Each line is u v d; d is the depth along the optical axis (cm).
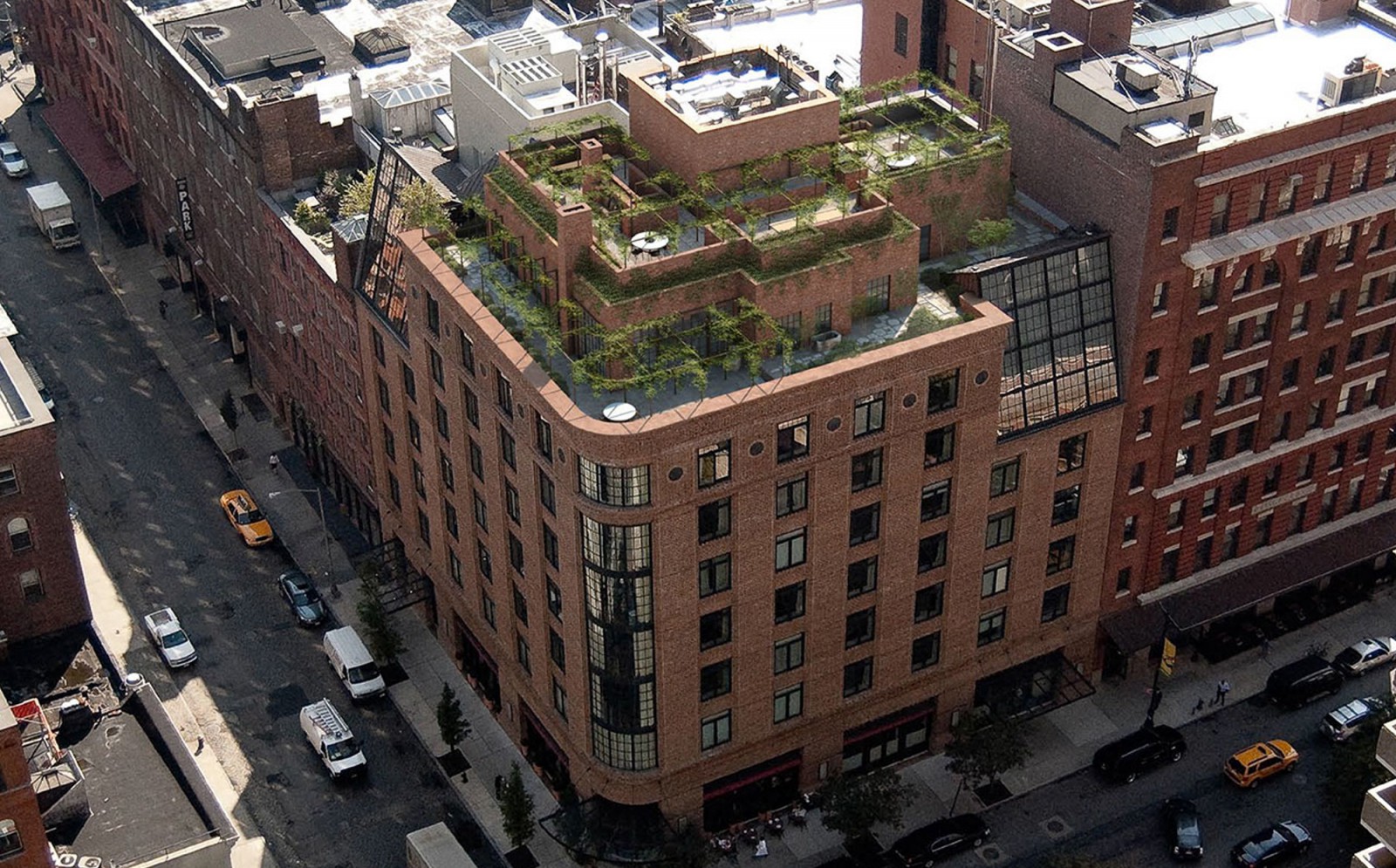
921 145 10425
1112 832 10750
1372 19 11638
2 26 19562
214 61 13425
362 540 13025
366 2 14950
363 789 11081
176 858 9319
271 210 12612
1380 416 11619
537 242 9888
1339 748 10900
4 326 10894
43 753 9475
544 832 10806
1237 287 10488
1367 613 12231
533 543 10044
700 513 9394
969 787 11000
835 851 10675
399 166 11112
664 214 9931
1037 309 10119
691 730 10162
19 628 10725
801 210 9588
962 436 9950
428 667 11956
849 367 9338
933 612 10694
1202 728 11412
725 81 10744
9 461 10225
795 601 10081
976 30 11600
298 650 12112
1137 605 11488
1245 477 11375
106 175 16162
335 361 12356
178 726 11488
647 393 9150
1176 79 10288
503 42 12269
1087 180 10269
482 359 9894
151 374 14638
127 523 13138
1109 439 10594
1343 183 10469
